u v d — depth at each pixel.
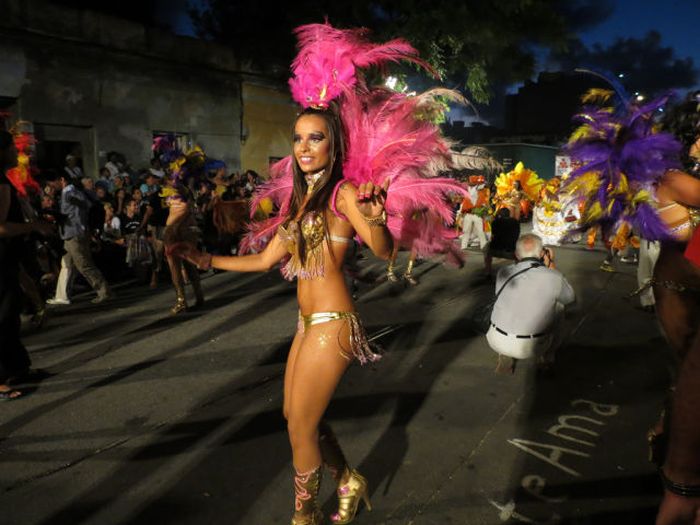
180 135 12.73
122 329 5.51
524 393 3.93
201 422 3.52
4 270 3.76
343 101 2.28
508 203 7.84
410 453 3.12
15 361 3.90
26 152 5.36
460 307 6.35
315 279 2.15
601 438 3.29
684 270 2.58
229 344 5.05
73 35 10.19
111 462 3.05
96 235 7.77
